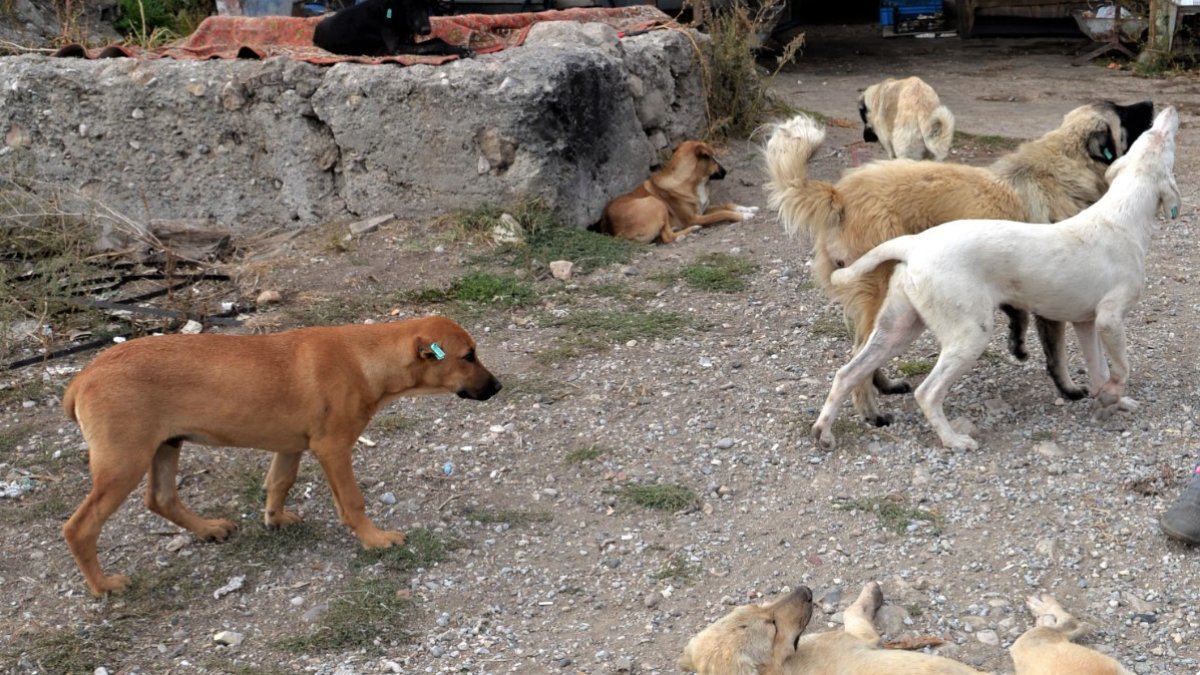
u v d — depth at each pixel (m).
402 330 4.69
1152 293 7.15
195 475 5.39
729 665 3.52
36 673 4.08
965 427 5.50
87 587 4.58
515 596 4.50
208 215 8.98
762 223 9.00
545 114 8.24
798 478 5.22
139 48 10.05
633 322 7.00
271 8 13.56
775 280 7.65
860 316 5.52
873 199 5.59
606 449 5.55
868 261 5.27
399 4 9.12
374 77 8.44
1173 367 6.08
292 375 4.50
